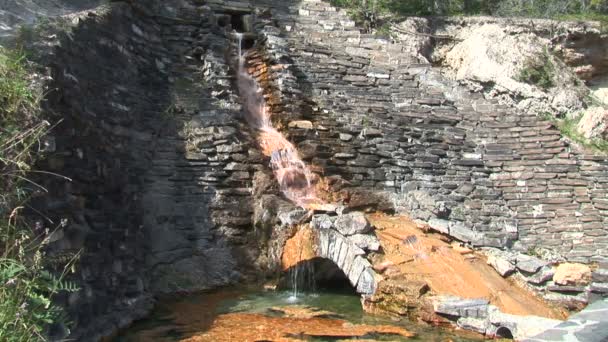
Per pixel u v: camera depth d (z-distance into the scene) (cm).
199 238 803
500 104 1163
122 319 616
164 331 610
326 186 911
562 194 1029
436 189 1002
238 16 1240
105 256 622
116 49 822
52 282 452
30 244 445
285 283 775
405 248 770
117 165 715
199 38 1069
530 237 976
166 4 1087
